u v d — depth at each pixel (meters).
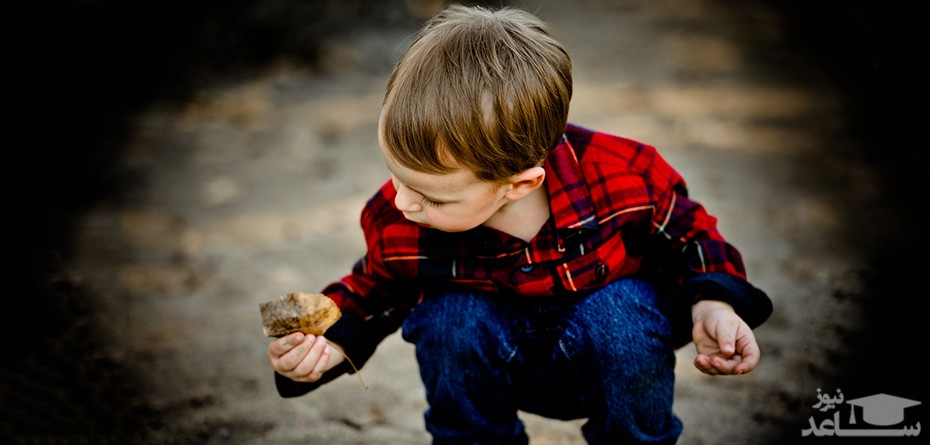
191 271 2.20
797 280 1.99
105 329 1.95
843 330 1.82
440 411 1.34
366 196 2.53
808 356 1.78
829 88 3.03
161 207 2.50
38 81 2.96
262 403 1.79
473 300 1.32
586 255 1.29
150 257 2.26
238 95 3.13
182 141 2.85
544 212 1.29
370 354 1.38
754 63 3.25
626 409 1.30
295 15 3.50
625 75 3.23
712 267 1.31
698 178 2.51
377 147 2.80
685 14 3.79
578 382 1.32
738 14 3.72
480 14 1.24
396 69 1.22
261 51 3.36
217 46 3.33
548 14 3.88
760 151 2.64
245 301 2.08
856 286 1.93
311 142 2.84
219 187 2.60
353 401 1.79
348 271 2.19
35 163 2.63
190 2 3.37
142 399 1.78
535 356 1.35
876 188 2.39
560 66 1.22
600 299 1.31
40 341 1.89
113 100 3.04
